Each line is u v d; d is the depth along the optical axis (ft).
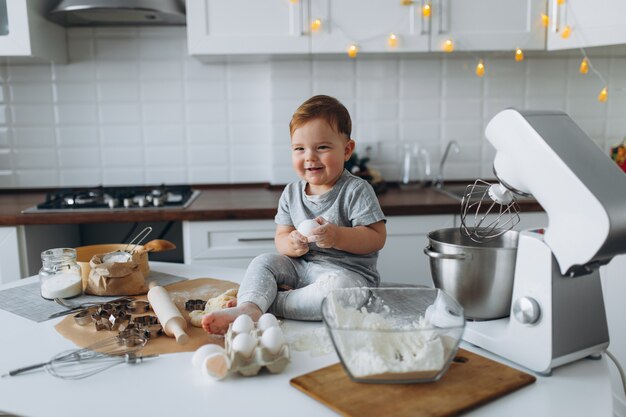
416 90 9.06
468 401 2.57
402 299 3.29
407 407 2.51
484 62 9.05
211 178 9.18
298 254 4.02
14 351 3.25
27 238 7.20
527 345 3.00
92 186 9.05
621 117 9.27
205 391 2.75
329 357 3.12
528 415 2.54
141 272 4.47
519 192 3.26
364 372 2.72
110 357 3.15
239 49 7.68
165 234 9.10
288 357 2.94
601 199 2.67
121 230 9.08
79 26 8.65
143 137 9.01
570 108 9.23
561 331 2.93
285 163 9.00
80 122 8.89
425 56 8.79
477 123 9.20
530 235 3.02
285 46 7.70
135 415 2.53
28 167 8.94
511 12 7.84
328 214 4.29
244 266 7.44
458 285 3.33
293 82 8.85
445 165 9.31
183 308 3.92
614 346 6.51
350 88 8.97
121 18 8.21
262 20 7.64
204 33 7.63
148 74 8.87
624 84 9.16
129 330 3.37
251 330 3.10
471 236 3.79
